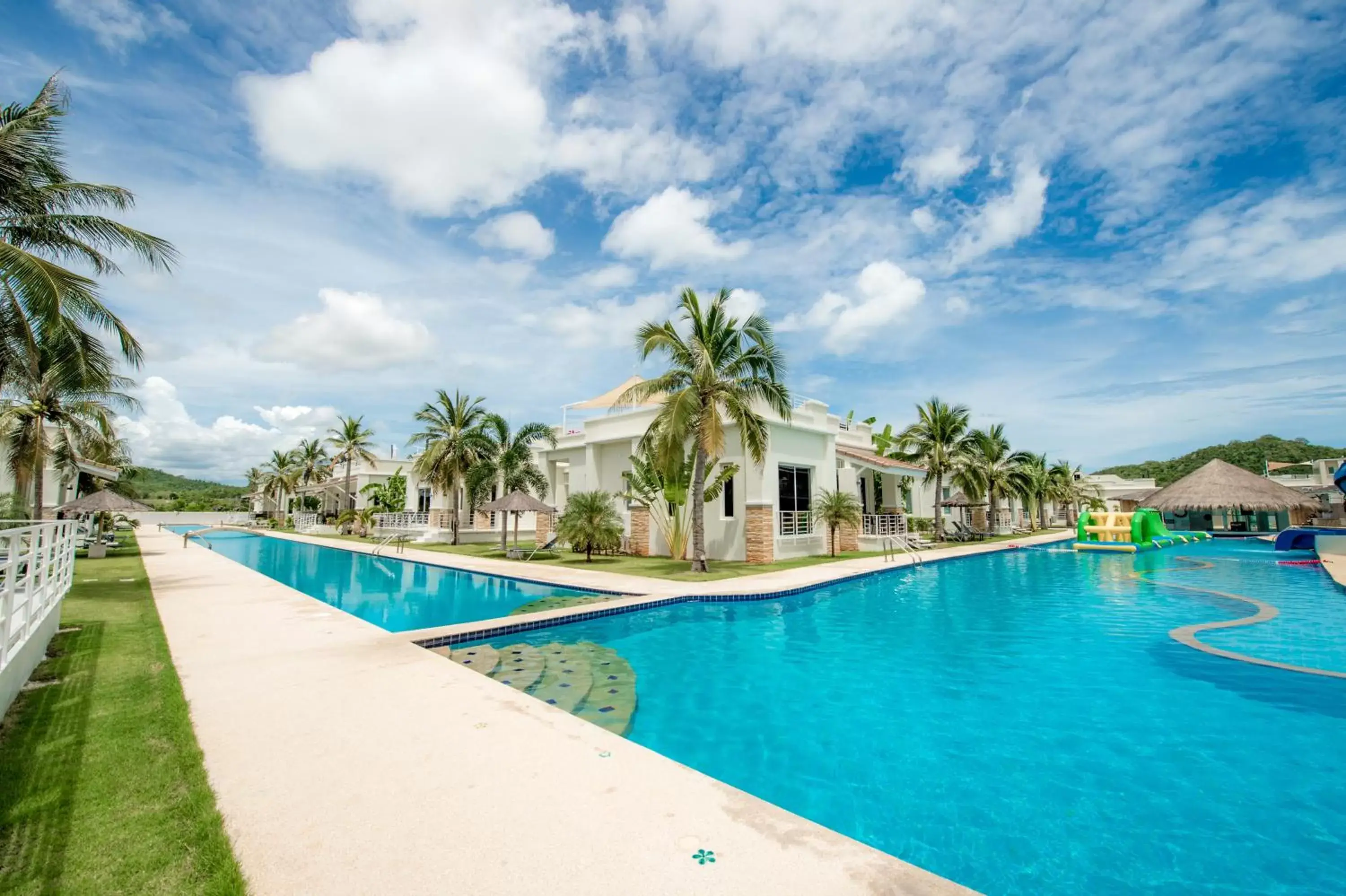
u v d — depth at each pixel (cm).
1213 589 1454
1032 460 3988
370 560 2409
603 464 2489
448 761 402
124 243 1188
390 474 4531
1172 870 357
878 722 602
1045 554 2483
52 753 416
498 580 1695
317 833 310
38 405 1859
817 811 430
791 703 659
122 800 350
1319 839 387
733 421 1969
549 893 256
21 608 579
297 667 654
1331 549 2269
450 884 264
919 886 258
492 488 2680
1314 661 794
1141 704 641
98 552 2072
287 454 6041
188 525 5922
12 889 263
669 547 2127
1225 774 477
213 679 606
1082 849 379
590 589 1377
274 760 405
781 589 1323
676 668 793
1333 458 4262
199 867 280
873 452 3422
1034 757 513
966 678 745
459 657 827
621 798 348
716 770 498
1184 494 2852
